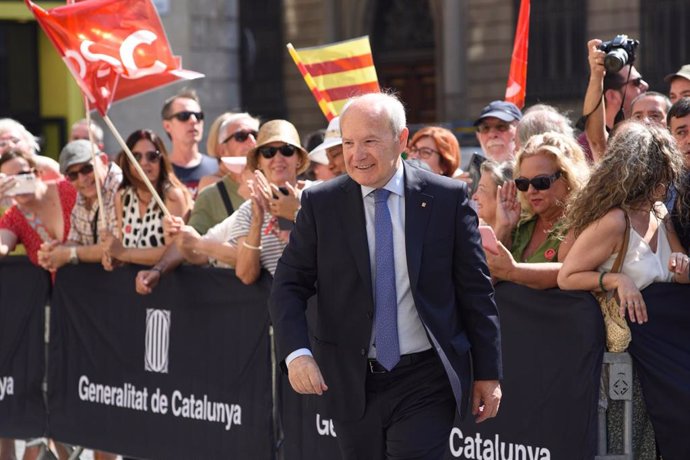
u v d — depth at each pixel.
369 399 6.32
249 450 8.18
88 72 8.55
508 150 9.73
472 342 6.33
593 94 8.57
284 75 34.16
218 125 10.79
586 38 29.38
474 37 30.91
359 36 33.56
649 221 6.73
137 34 8.69
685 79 9.02
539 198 7.42
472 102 31.03
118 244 8.92
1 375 9.93
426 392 6.27
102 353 9.21
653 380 6.67
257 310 8.09
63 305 9.50
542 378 6.93
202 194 9.31
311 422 7.80
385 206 6.26
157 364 8.80
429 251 6.21
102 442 9.25
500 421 7.12
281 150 8.47
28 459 9.88
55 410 9.59
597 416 6.70
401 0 33.25
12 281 9.90
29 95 20.14
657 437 6.72
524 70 10.13
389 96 6.23
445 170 9.63
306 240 6.39
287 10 34.12
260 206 7.93
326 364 6.38
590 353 6.67
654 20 28.66
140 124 21.48
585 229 6.74
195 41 23.59
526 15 10.02
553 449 6.88
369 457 6.43
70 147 9.57
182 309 8.59
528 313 7.00
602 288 6.64
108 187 9.69
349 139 6.10
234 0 24.19
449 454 7.33
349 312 6.29
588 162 8.62
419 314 6.14
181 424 8.65
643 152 6.62
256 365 8.11
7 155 10.20
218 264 8.87
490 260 6.96
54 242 9.38
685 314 6.68
